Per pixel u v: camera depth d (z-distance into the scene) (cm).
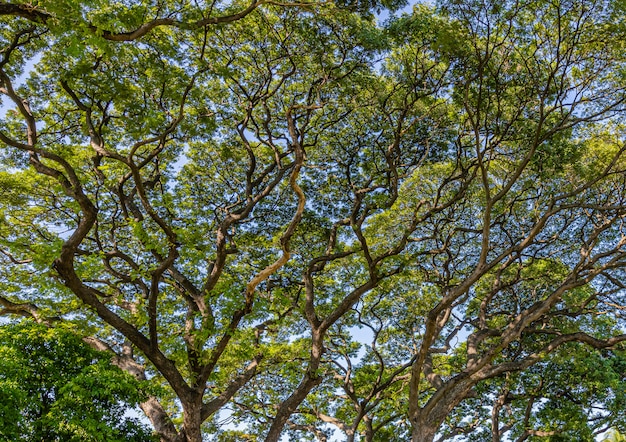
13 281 1864
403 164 1898
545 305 1535
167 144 1972
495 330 1917
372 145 1945
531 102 1614
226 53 1769
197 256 1494
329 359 2253
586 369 1842
